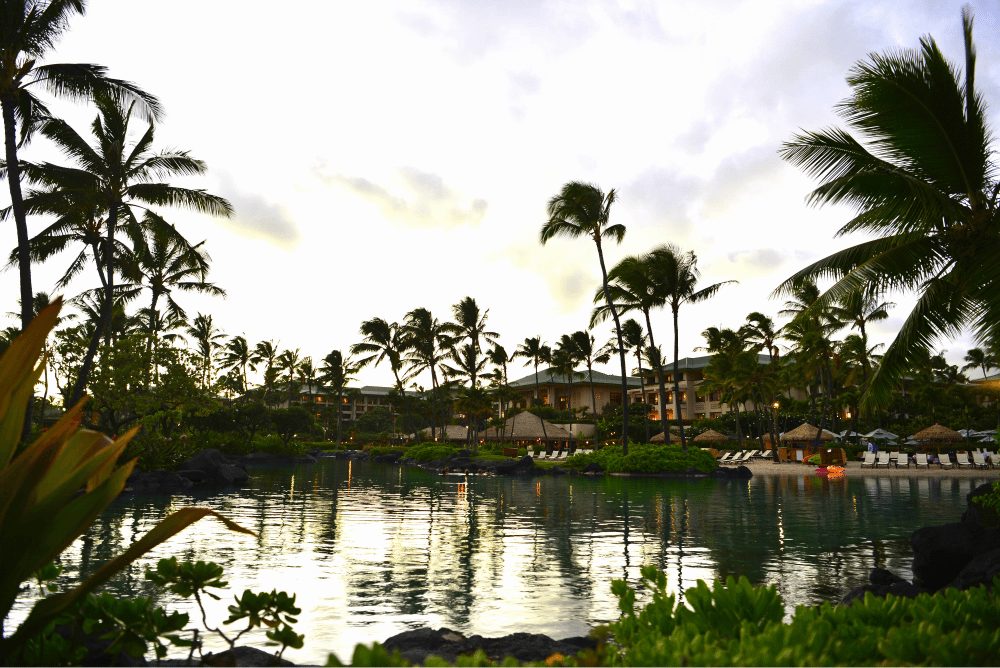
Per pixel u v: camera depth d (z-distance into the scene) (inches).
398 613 269.3
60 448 96.7
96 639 147.0
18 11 738.8
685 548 434.6
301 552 409.7
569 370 2844.5
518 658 160.7
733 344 2319.1
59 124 883.4
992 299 394.9
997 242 410.6
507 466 1412.4
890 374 446.3
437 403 2645.2
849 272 467.2
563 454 2025.1
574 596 300.4
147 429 1045.8
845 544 451.8
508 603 287.0
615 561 386.6
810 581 334.0
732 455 2074.3
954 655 92.0
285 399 3474.4
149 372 1059.3
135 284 1318.9
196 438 1193.4
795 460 1860.2
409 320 2422.5
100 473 110.0
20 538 92.4
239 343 3149.6
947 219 439.2
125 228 1034.7
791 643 92.6
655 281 1451.8
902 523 566.9
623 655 105.3
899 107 430.6
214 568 138.3
